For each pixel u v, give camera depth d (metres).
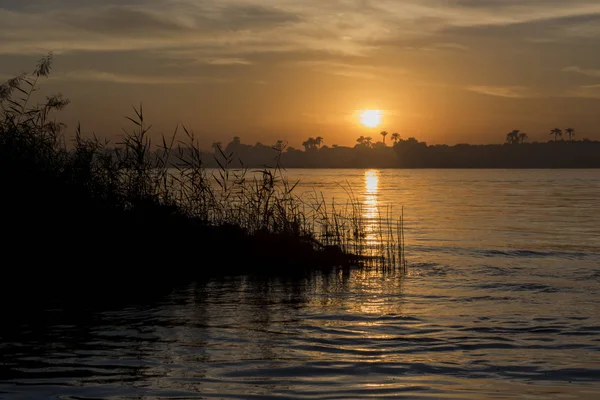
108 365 8.90
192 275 16.83
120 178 17.55
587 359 9.40
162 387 7.98
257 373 8.59
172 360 9.16
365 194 66.69
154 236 17.22
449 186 94.56
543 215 40.31
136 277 16.11
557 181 119.38
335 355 9.50
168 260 17.39
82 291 14.30
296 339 10.40
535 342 10.35
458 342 10.32
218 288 15.09
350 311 12.64
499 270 18.30
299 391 7.87
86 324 11.32
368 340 10.39
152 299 13.65
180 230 17.95
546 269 18.53
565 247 23.86
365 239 24.81
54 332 10.73
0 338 10.34
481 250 22.75
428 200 57.00
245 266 18.25
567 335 10.82
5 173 15.72
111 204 17.05
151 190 17.88
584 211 44.06
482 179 135.50
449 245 24.19
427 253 21.91
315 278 16.73
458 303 13.55
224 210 19.69
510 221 35.59
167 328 11.07
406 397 7.69
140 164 17.44
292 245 19.09
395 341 10.34
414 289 15.21
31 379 8.26
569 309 12.95
